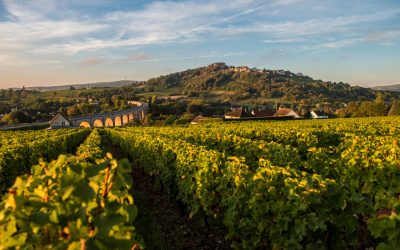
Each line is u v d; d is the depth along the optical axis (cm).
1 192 1177
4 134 4331
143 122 11169
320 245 578
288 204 607
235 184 788
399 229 438
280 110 12162
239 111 11100
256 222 694
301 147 1714
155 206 1315
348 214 562
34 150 1744
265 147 1403
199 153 1096
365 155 975
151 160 1695
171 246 914
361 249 585
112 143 4284
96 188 336
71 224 304
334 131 2347
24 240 312
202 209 1039
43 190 333
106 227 313
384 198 549
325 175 1031
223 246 912
